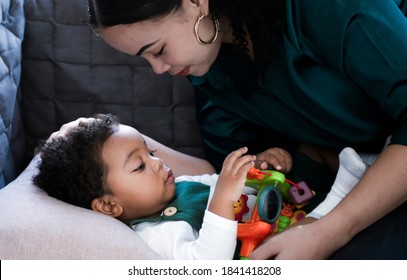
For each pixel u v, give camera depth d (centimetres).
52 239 119
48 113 192
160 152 170
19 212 126
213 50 129
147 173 145
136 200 144
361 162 136
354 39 124
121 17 114
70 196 140
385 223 126
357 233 126
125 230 126
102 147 142
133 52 122
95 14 118
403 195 122
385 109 129
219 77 148
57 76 189
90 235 121
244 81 146
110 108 191
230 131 168
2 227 121
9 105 168
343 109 138
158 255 124
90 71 189
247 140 170
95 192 141
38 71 189
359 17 123
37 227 121
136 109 191
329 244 122
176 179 163
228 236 127
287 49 133
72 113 191
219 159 175
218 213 128
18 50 176
